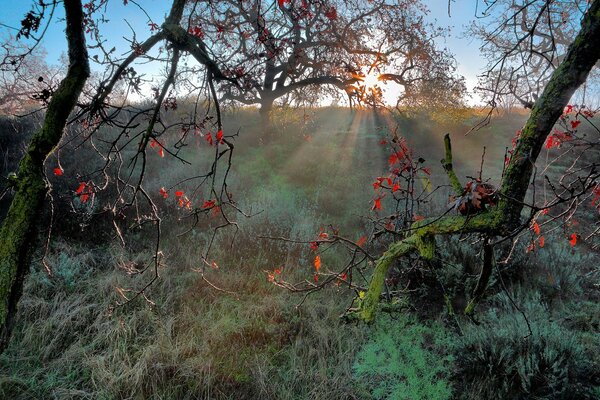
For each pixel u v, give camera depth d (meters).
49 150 1.67
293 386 3.94
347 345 4.45
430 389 3.79
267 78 13.64
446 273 5.12
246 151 12.96
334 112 20.80
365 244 6.31
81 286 5.22
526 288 5.39
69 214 6.46
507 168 1.72
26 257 1.58
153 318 4.68
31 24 1.61
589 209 7.81
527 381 3.54
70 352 4.06
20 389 3.70
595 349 4.17
